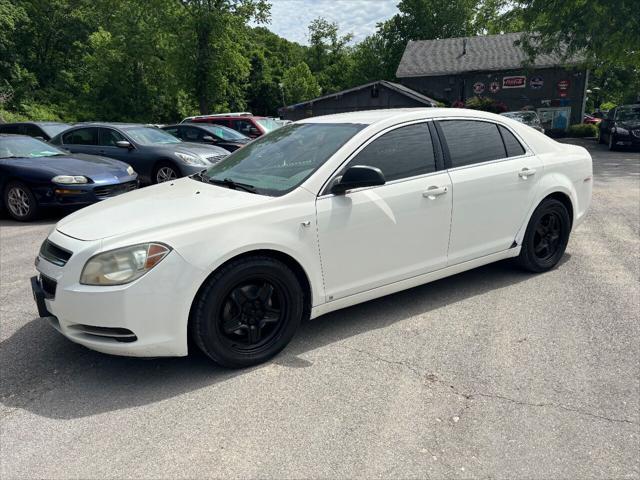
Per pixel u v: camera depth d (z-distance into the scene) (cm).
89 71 3619
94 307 278
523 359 316
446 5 4906
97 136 1023
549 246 471
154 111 3525
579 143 2292
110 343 284
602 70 2303
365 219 343
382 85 2761
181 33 2902
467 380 294
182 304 285
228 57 2941
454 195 385
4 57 3503
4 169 788
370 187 348
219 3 2862
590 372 298
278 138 409
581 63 2444
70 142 1051
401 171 365
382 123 365
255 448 240
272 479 219
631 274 462
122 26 3297
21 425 263
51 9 3897
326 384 295
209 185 367
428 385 290
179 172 941
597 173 1199
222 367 315
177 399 284
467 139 408
